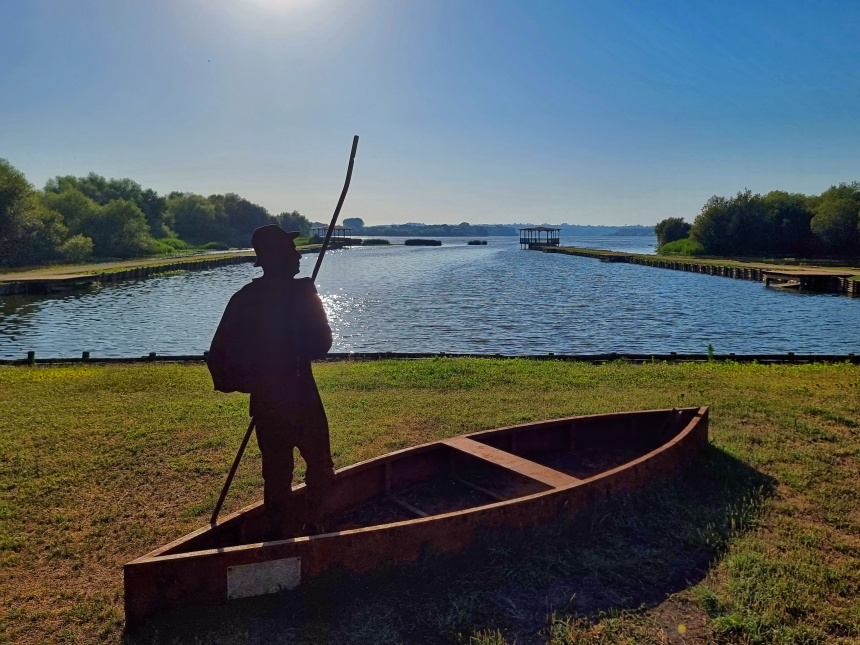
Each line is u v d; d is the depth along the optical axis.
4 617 3.92
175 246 98.81
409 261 78.12
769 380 11.70
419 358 15.84
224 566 3.68
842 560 4.43
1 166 52.81
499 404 9.48
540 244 133.38
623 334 23.55
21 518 5.46
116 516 5.51
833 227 67.56
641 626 3.63
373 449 7.25
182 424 8.48
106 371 13.84
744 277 49.56
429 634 3.56
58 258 57.19
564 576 4.17
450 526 4.18
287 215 155.62
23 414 9.16
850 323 26.47
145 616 3.62
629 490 5.20
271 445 4.13
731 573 4.19
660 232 102.44
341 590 3.85
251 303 4.03
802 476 6.06
